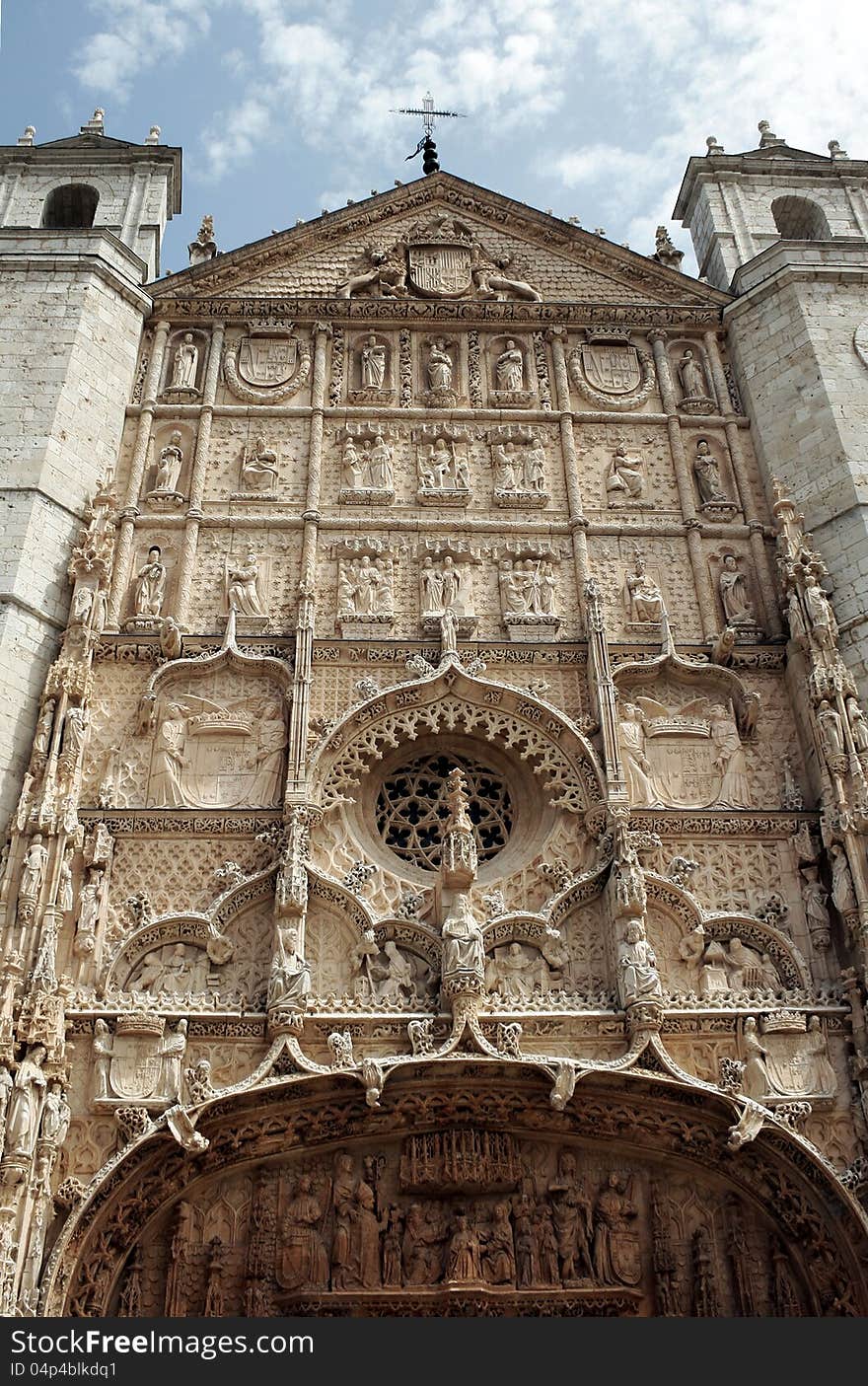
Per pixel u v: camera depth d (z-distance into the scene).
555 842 19.89
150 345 25.72
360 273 27.17
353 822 20.11
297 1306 16.39
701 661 21.77
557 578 22.84
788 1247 17.31
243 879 19.00
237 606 22.03
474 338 26.11
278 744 20.44
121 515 22.83
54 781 18.73
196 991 18.19
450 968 17.72
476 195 28.19
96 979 18.08
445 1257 16.98
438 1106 17.70
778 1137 17.08
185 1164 17.03
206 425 24.38
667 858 19.70
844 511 22.34
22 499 21.48
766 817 19.94
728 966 18.78
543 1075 17.22
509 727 20.83
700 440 24.91
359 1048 17.58
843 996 18.17
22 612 20.45
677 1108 17.50
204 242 28.31
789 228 30.14
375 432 24.52
